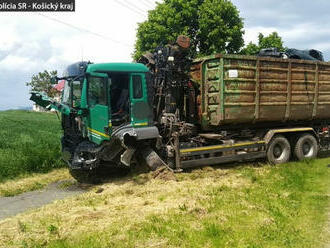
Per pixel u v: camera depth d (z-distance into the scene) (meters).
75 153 9.95
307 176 10.15
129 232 5.82
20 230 6.19
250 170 10.88
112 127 9.69
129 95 9.84
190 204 7.20
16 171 11.10
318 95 13.10
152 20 29.11
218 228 5.91
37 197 9.04
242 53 30.70
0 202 8.67
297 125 13.38
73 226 6.23
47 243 5.62
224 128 11.51
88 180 10.62
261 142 11.89
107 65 9.61
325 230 5.97
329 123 14.37
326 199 7.72
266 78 11.55
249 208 7.01
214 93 10.80
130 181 9.80
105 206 7.50
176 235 5.68
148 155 10.05
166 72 10.67
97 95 9.52
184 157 10.41
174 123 10.46
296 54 13.03
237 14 28.73
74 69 10.12
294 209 7.04
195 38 28.78
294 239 5.59
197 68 11.20
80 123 10.01
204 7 27.80
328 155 14.17
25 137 19.20
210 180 9.61
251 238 5.62
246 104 11.10
